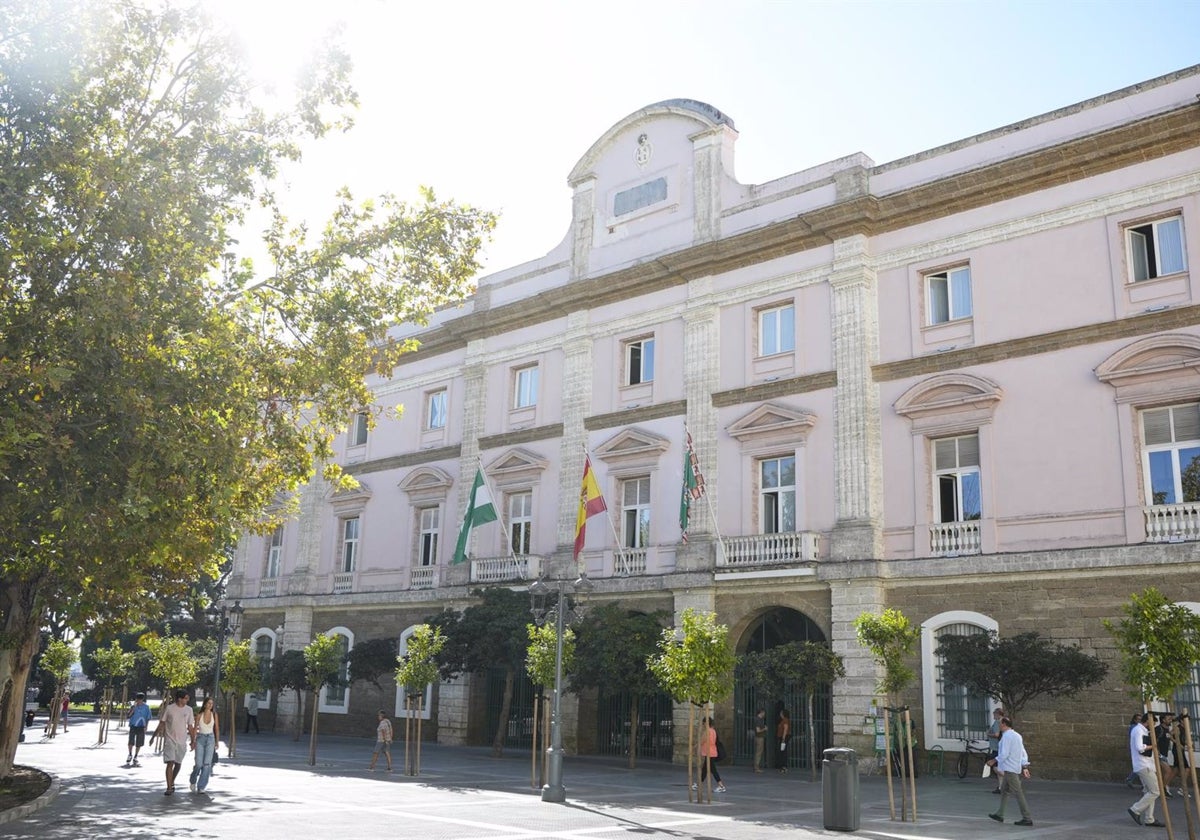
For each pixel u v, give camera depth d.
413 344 23.52
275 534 49.16
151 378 16.55
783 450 30.80
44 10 16.83
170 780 20.14
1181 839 15.52
